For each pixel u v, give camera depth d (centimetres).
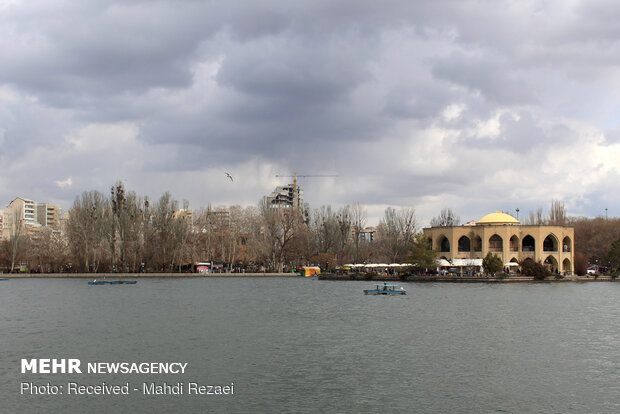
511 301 8719
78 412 3244
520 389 3609
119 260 16375
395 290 11081
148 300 9162
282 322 6412
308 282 14538
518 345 4959
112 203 16062
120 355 4581
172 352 4678
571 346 4922
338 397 3456
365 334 5538
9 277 16300
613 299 9069
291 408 3275
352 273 15688
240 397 3475
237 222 18775
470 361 4334
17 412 3247
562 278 14425
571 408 3269
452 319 6594
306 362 4303
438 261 14562
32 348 4881
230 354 4600
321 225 19162
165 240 16400
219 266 18150
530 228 15450
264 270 18888
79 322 6425
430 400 3397
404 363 4269
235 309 7794
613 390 3594
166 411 3259
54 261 17275
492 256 14088
